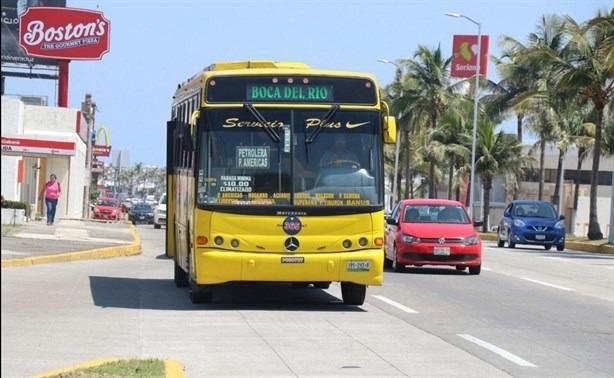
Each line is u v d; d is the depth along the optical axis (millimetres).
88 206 72125
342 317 17859
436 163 99562
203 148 18062
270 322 16891
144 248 42188
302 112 18266
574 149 107125
